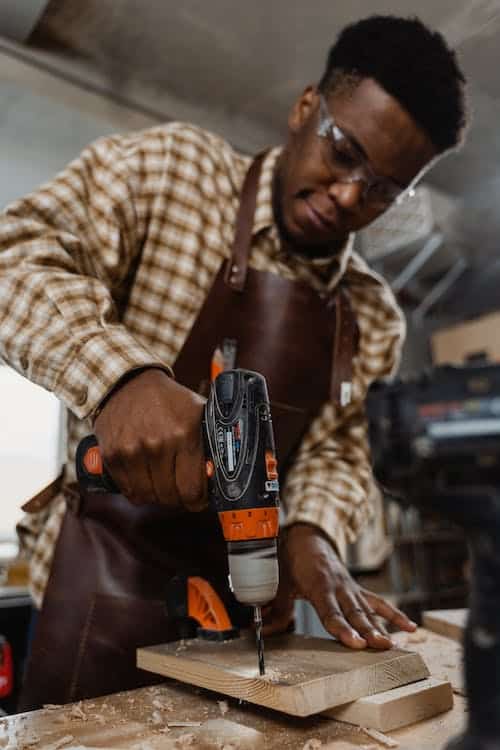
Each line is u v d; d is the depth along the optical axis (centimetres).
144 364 75
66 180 99
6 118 246
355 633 83
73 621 100
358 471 126
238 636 92
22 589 260
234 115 242
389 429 53
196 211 110
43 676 99
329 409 127
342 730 67
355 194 102
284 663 75
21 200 93
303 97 114
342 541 115
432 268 428
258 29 182
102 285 85
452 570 418
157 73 224
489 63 108
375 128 97
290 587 103
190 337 106
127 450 71
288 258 117
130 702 78
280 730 67
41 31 211
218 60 210
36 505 105
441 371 52
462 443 49
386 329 131
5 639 244
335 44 109
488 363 50
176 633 97
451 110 100
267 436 72
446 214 291
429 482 50
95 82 232
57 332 78
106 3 193
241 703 76
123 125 246
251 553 70
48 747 63
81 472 81
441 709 71
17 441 342
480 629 48
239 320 108
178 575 98
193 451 72
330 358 118
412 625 96
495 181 240
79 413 76
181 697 79
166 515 101
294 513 116
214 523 105
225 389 72
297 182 107
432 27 109
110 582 100
